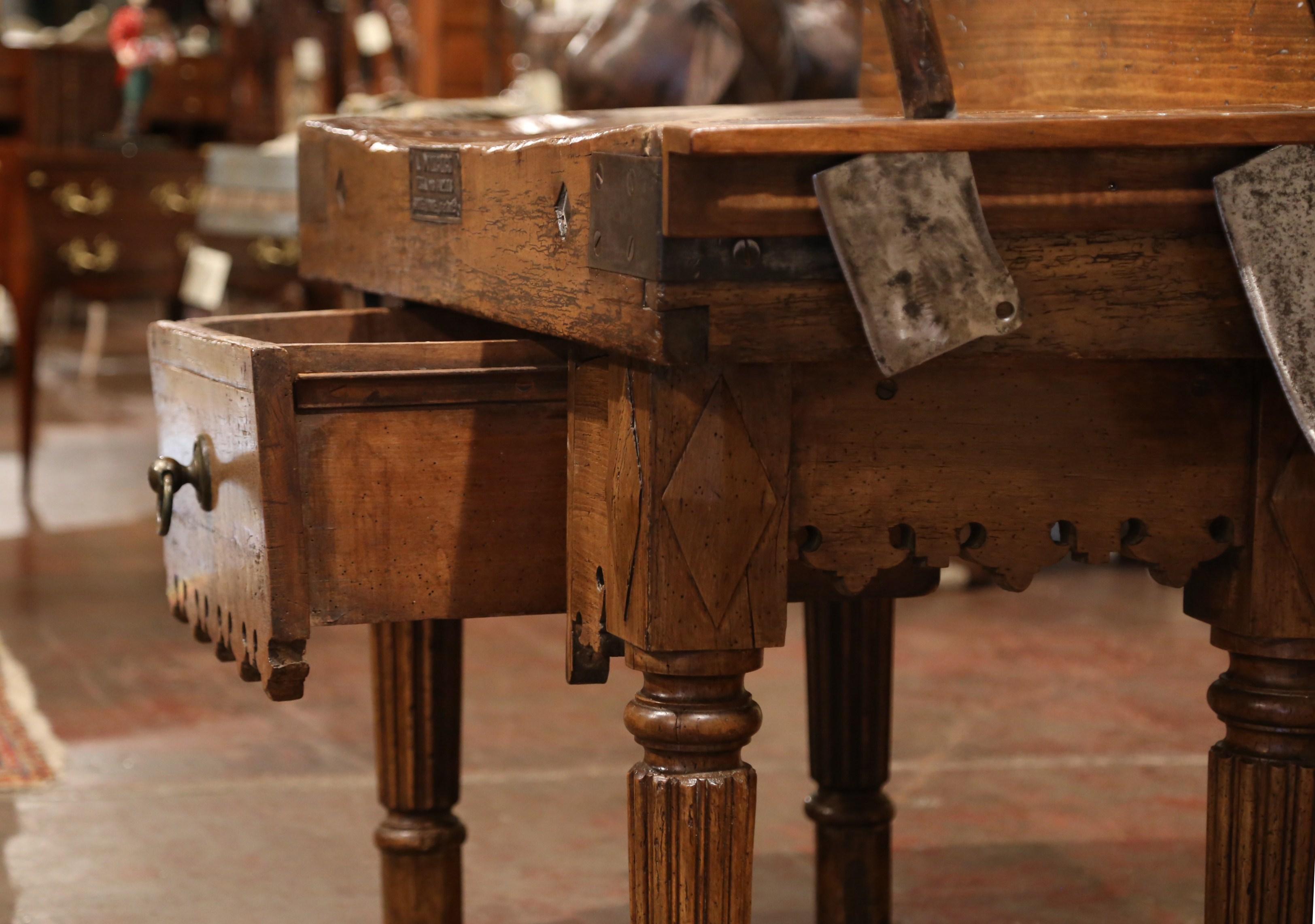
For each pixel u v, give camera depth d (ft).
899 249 3.34
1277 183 3.52
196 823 7.95
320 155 5.67
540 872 7.30
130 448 19.10
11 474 17.47
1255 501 3.96
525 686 10.48
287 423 3.91
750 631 3.66
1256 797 4.09
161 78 23.08
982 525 3.85
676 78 7.38
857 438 3.76
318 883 7.19
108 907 6.88
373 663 6.13
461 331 5.45
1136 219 3.53
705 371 3.56
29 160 16.39
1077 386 3.87
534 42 13.83
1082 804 8.25
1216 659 11.23
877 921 6.37
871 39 5.69
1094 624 12.24
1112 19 4.37
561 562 4.20
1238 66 4.15
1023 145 3.35
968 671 10.84
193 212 17.12
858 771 6.30
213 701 10.02
